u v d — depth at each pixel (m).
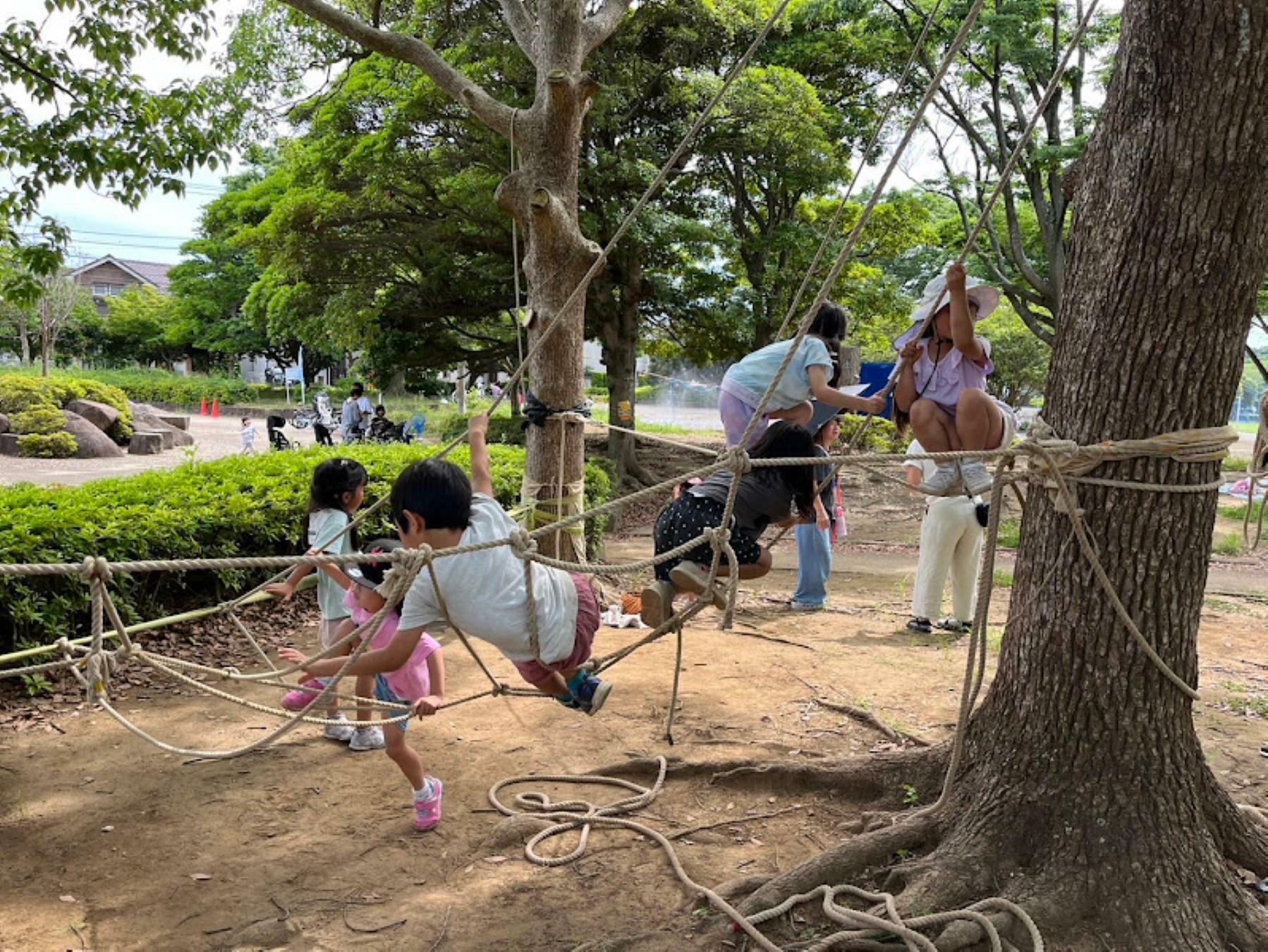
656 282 15.31
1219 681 6.08
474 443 3.91
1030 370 25.36
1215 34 2.96
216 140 7.96
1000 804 3.41
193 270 43.72
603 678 5.84
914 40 14.80
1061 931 3.07
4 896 3.40
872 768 4.18
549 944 3.17
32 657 5.33
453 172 13.69
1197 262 3.08
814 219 17.53
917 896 3.17
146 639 6.27
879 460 3.29
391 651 3.19
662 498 16.16
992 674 5.92
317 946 3.15
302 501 7.55
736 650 6.50
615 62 14.05
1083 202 3.37
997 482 3.22
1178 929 3.03
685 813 4.14
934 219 20.77
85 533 5.84
